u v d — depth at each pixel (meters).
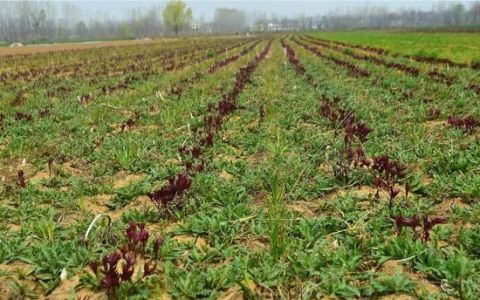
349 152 6.31
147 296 3.66
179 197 5.31
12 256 4.29
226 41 74.75
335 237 4.59
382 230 4.71
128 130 9.56
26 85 18.05
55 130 9.47
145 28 171.88
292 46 45.47
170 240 4.51
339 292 3.64
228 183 6.02
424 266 3.96
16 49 58.53
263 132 8.73
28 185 6.29
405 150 7.33
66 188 6.41
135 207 5.65
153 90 15.10
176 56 36.25
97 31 176.12
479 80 14.16
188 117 10.40
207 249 4.39
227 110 10.53
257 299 3.60
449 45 36.50
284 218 4.73
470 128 8.04
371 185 5.98
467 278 3.74
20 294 3.74
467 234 4.45
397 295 3.64
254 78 17.08
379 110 10.36
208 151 7.65
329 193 5.88
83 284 3.84
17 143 8.23
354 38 62.81
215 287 3.81
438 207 5.26
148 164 7.16
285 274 3.87
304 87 14.34
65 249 4.32
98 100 13.09
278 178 5.88
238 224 4.84
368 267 4.06
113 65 27.75
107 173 6.86
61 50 52.81
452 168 6.38
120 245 4.46
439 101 11.15
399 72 17.25
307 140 8.02
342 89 13.67
